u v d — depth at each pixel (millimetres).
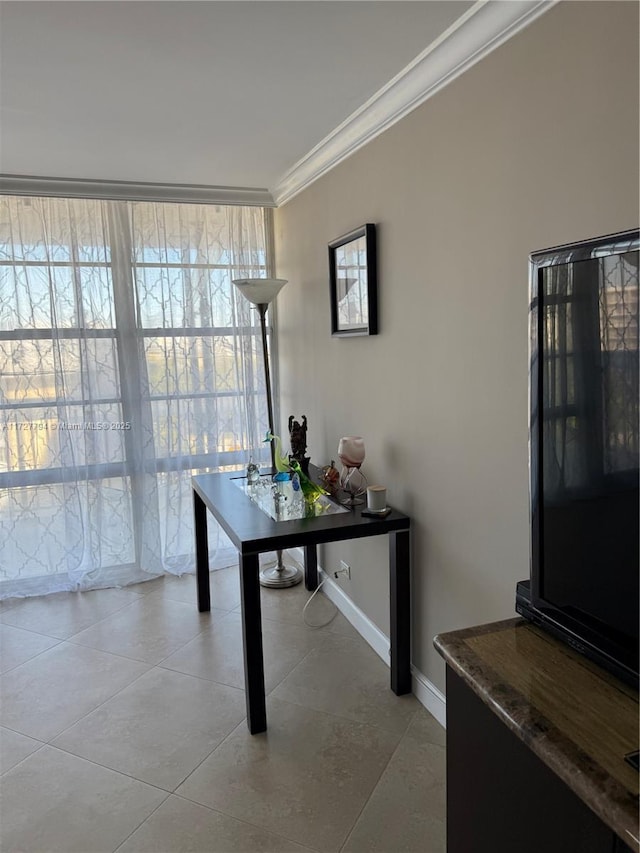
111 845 1755
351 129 2439
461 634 1305
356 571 2934
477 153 1779
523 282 1631
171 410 3613
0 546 3426
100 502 3529
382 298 2420
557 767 919
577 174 1426
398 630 2369
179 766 2064
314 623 3037
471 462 1934
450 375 2004
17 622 3158
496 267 1735
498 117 1680
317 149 2727
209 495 2805
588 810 902
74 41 1707
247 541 2131
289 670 2617
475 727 1188
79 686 2562
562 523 1152
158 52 1791
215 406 3713
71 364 3410
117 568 3641
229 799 1911
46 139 2533
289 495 2738
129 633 3020
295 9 1564
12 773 2055
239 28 1660
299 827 1797
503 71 1648
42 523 3484
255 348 3812
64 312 3365
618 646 1044
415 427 2254
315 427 3309
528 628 1321
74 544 3506
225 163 2943
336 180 2766
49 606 3342
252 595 2160
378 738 2174
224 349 3713
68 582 3535
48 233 3297
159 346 3553
